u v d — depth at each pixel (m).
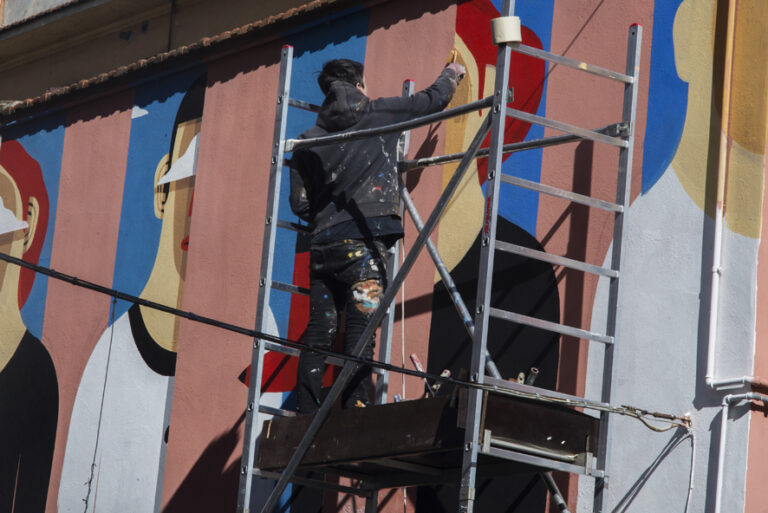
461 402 6.25
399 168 8.15
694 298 6.92
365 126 7.75
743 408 6.55
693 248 7.00
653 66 7.47
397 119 7.81
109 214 10.91
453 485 7.33
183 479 9.51
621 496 6.95
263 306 7.71
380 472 7.82
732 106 7.05
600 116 7.64
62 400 10.76
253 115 9.88
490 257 6.37
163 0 12.80
